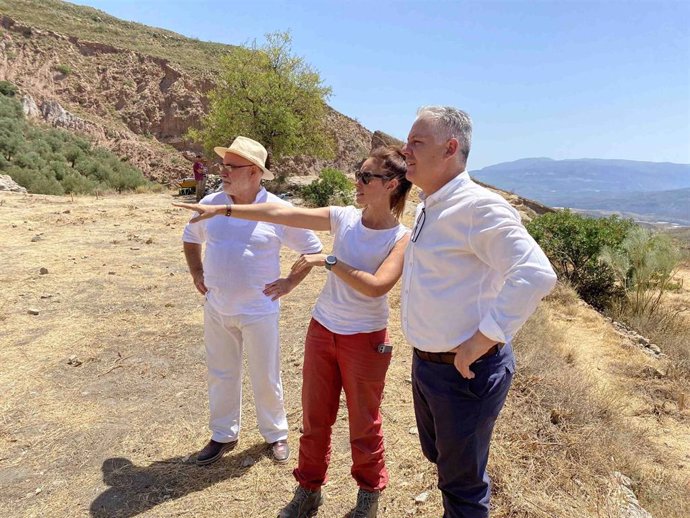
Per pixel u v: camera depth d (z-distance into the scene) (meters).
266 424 3.63
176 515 3.07
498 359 2.26
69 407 4.32
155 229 12.05
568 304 10.44
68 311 6.55
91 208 14.61
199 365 5.20
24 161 25.67
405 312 2.43
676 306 11.54
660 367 7.68
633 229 11.55
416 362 2.44
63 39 49.69
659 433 5.60
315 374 2.86
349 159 52.50
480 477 2.38
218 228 3.36
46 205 14.59
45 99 41.91
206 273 3.42
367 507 2.87
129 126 46.81
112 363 5.17
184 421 4.14
